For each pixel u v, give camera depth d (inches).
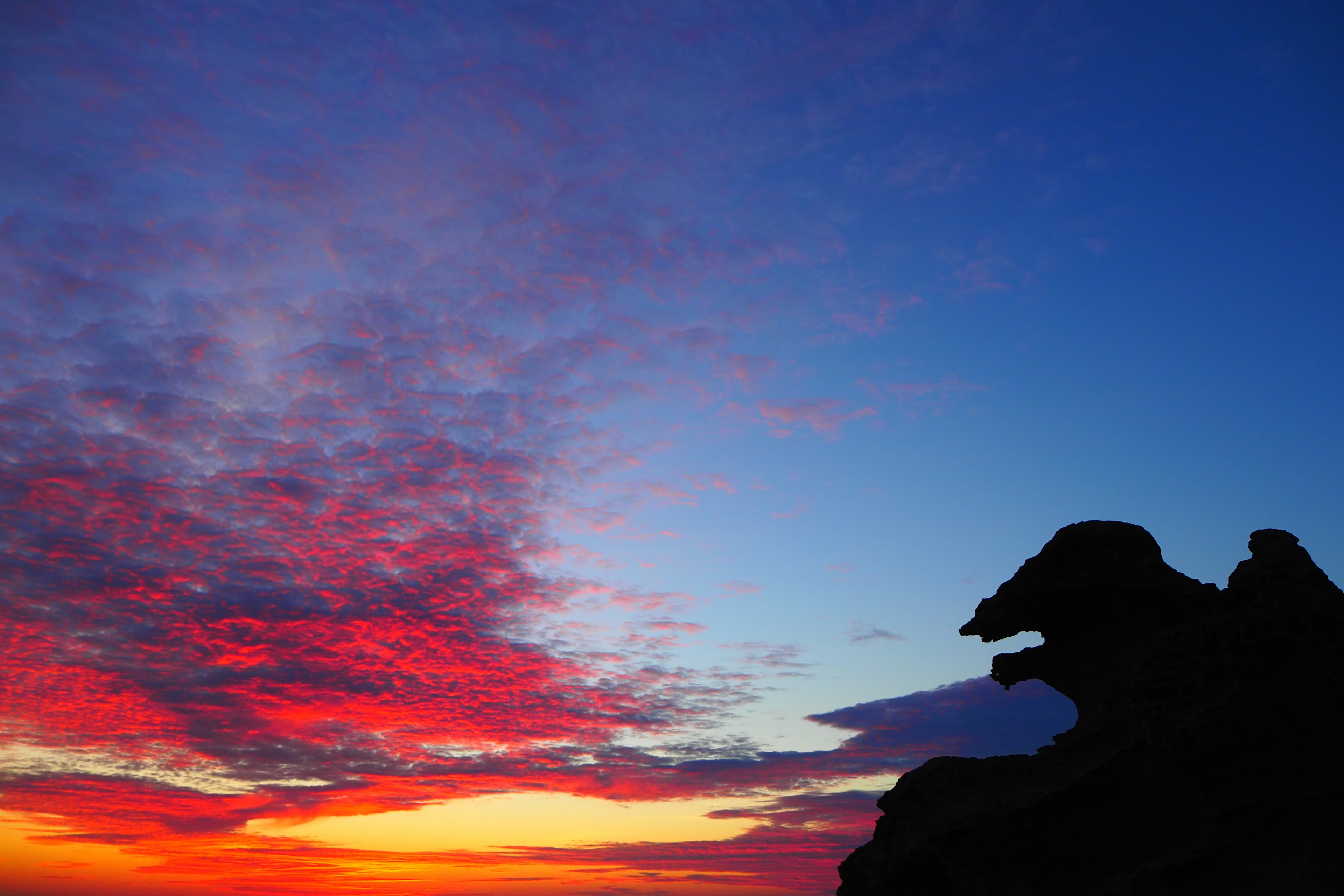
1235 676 665.0
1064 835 749.9
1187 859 669.9
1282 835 645.9
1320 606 663.1
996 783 837.8
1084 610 862.5
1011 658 927.7
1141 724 711.1
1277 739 652.7
